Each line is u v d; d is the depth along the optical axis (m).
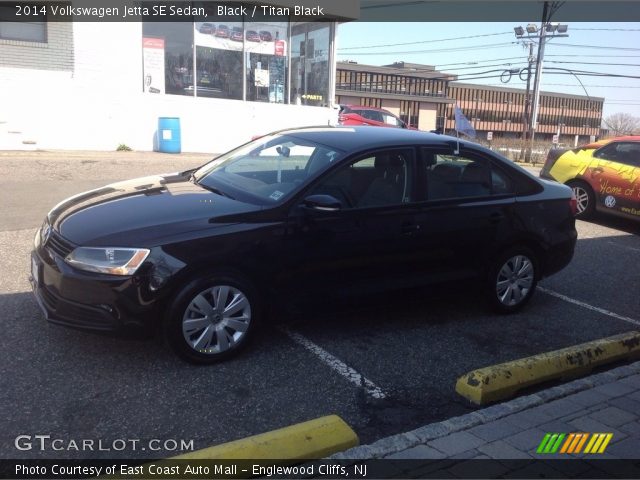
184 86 14.99
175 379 3.83
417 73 70.31
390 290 4.73
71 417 3.34
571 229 5.80
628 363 4.68
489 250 5.21
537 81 36.53
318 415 3.58
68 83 13.40
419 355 4.52
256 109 16.11
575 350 4.45
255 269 4.10
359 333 4.85
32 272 4.29
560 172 10.62
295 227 4.23
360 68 66.44
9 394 3.51
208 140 15.52
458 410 3.78
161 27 14.38
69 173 10.84
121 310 3.74
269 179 4.64
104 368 3.90
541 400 3.76
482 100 85.56
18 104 12.91
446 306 5.68
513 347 4.81
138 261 3.74
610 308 5.94
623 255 8.18
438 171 5.00
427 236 4.83
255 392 3.77
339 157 4.56
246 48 15.73
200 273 3.93
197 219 4.03
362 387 3.96
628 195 9.51
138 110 14.40
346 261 4.48
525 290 5.57
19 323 4.45
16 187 9.48
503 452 3.15
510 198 5.35
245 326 4.16
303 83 17.03
